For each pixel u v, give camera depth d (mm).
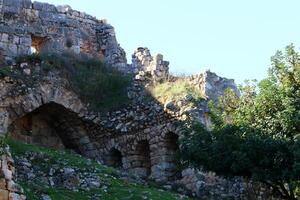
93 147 24875
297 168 15797
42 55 24906
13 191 10195
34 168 17594
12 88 23266
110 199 15844
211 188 20219
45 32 28641
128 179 19016
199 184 20172
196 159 18109
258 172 16828
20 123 24328
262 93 18000
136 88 24750
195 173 20453
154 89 24016
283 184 17625
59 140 25594
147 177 21812
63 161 18594
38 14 28984
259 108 17859
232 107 19500
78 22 30344
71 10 30328
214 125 19109
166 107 22422
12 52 25391
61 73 24781
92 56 28109
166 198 16797
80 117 24656
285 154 16500
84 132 25094
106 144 24484
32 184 15891
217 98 22562
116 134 24203
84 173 17891
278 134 17031
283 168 16688
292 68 18219
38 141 24750
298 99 17297
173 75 24578
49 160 18391
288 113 16906
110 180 17750
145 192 16984
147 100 23641
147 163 23484
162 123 22578
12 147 18688
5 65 24062
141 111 23594
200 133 18344
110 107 24672
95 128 24797
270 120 17422
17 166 17281
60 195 15453
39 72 24234
